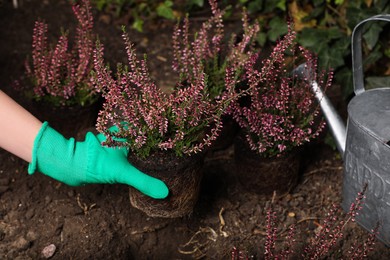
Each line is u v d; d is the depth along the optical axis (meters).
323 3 1.42
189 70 1.21
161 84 1.42
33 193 1.21
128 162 1.03
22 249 1.12
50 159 0.98
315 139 1.31
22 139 0.96
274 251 1.12
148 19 1.62
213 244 1.15
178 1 1.66
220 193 1.22
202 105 1.00
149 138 1.01
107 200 1.20
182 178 1.04
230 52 1.25
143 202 1.08
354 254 1.05
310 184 1.23
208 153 1.30
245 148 1.16
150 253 1.15
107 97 1.00
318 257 1.05
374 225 1.08
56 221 1.16
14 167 1.25
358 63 1.06
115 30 1.59
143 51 1.53
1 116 0.94
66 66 1.33
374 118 1.00
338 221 1.16
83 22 1.25
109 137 0.99
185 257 1.14
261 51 1.44
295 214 1.18
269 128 1.08
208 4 1.63
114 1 1.64
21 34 1.58
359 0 1.35
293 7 1.47
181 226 1.17
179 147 1.02
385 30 1.35
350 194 1.12
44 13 1.64
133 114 1.00
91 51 1.29
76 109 1.28
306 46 1.35
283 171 1.16
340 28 1.42
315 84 1.13
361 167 1.05
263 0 1.50
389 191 1.01
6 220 1.17
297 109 1.13
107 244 1.13
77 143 1.02
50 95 1.27
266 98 1.09
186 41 1.20
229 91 1.06
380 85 1.28
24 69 1.48
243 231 1.16
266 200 1.20
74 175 1.00
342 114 1.34
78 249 1.12
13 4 1.67
